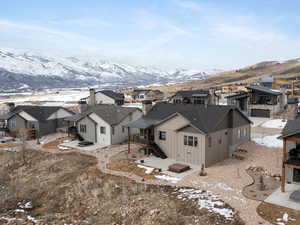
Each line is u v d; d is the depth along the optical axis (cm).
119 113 3444
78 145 3186
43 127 3897
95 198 1742
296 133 1530
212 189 1728
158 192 1727
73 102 8506
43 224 1503
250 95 4703
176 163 2253
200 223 1323
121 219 1467
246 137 2864
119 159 2514
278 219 1320
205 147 2195
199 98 5378
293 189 1673
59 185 2044
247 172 2044
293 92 6059
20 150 3055
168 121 2467
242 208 1452
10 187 2138
